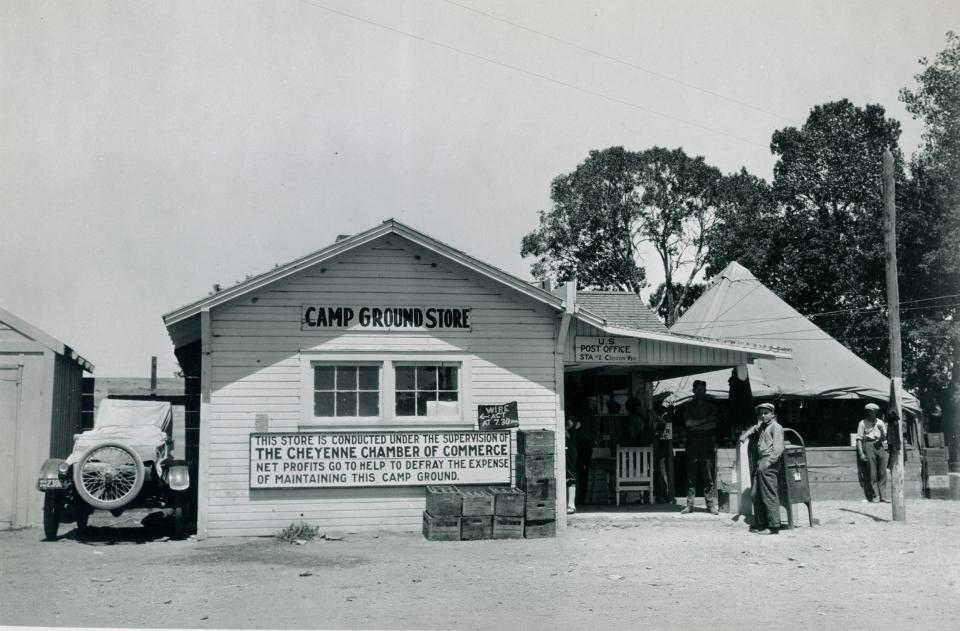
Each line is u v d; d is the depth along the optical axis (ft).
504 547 42.88
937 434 67.10
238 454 47.06
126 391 76.28
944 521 51.78
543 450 46.47
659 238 166.40
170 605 29.81
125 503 43.78
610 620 27.43
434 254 49.78
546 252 171.12
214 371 47.21
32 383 50.62
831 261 144.97
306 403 47.85
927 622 27.09
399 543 44.37
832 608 29.09
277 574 35.70
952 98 110.63
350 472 47.88
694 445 52.90
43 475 44.57
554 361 50.83
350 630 26.23
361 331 48.80
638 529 49.14
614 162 164.86
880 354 137.59
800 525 50.26
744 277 90.89
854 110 149.38
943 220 118.21
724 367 60.39
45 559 39.78
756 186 163.94
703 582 33.65
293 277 48.44
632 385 65.98
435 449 48.96
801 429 80.28
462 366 49.80
